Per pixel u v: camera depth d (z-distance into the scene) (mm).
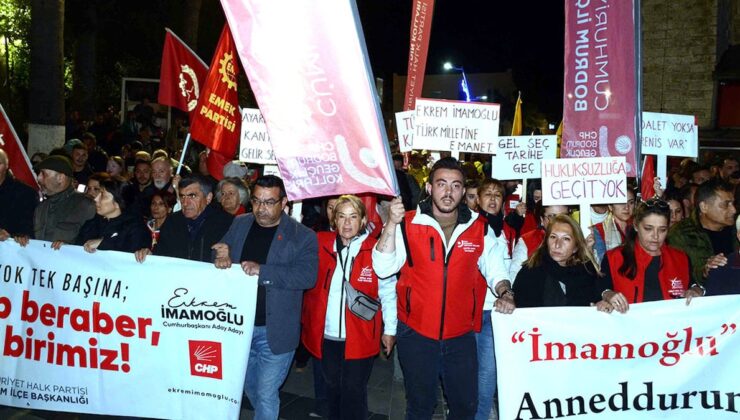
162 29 27438
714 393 4848
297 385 7156
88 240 5832
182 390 5430
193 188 5625
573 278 4973
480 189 6504
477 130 7789
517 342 4875
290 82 4605
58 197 6535
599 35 6832
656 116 8016
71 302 5629
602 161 5793
